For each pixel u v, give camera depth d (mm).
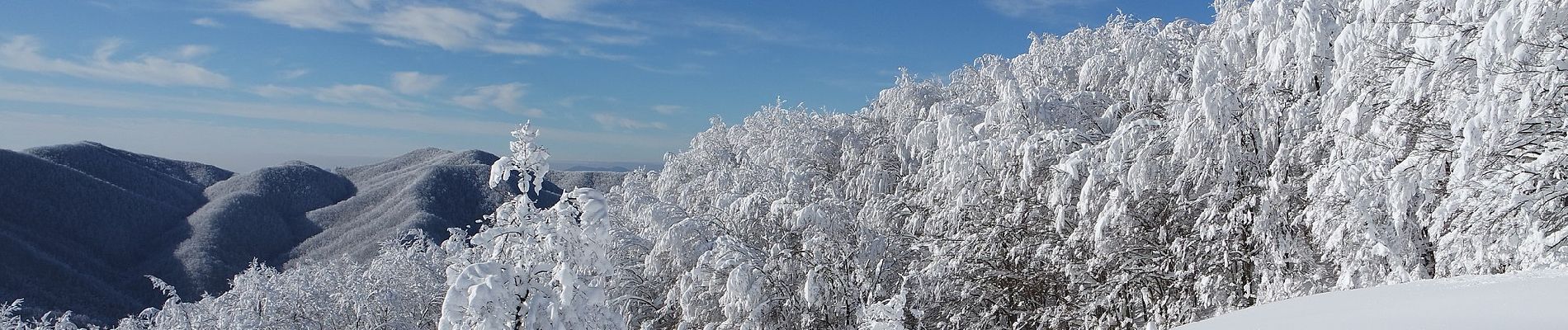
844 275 16406
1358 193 10148
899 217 18734
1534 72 7625
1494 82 7781
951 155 16547
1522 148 9320
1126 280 13883
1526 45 7754
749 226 18609
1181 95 13453
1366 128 10547
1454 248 9500
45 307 78875
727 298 15875
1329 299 4281
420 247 25938
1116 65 18156
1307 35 11344
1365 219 10156
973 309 16984
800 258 16531
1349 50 10461
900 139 20703
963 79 25703
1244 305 12844
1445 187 10367
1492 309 3275
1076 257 15016
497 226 9297
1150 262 14133
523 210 9234
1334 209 10656
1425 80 8938
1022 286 16641
